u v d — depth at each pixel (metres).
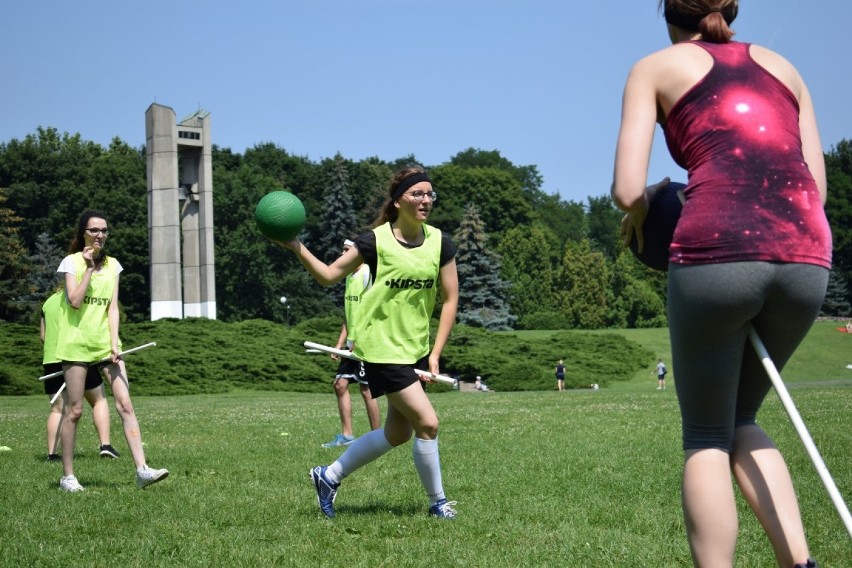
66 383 7.60
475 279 73.06
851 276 85.56
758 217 2.81
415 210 5.76
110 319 7.73
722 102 2.96
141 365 39.38
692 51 3.06
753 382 3.07
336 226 87.25
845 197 87.81
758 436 3.07
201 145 54.03
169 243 51.72
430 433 5.95
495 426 13.09
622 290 87.88
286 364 42.00
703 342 2.88
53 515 6.28
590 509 6.11
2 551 5.11
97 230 7.62
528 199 123.88
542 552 4.88
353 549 5.09
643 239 3.12
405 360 5.89
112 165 87.69
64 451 7.58
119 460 9.80
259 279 82.81
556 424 13.19
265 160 98.81
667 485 6.99
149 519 6.09
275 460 9.45
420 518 5.93
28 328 44.09
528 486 7.16
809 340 56.03
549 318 78.75
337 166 88.81
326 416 17.58
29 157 85.38
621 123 3.03
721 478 2.93
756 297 2.79
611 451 9.28
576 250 89.62
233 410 20.89
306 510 6.36
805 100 3.15
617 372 50.03
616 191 2.95
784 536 2.92
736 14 3.22
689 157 2.98
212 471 8.62
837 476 7.07
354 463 6.09
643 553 4.79
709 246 2.81
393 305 5.84
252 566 4.74
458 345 52.81
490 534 5.38
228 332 48.84
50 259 79.88
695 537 2.94
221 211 84.12
